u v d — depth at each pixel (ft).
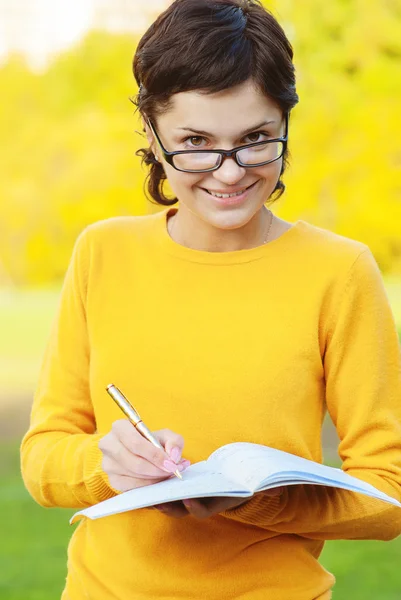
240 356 8.08
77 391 8.76
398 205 65.10
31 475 8.45
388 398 8.23
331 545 22.97
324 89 64.64
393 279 72.13
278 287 8.23
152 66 7.68
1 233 97.60
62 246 96.68
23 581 20.77
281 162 7.97
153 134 8.19
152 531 8.09
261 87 7.55
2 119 91.86
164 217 8.77
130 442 7.23
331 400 8.34
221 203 7.84
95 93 89.30
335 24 65.31
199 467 7.25
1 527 25.64
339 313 8.20
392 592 19.24
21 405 52.85
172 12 7.72
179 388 8.12
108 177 85.46
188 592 7.98
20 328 92.89
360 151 64.28
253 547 8.08
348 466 8.21
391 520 8.11
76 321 8.79
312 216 65.57
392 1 65.31
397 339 8.38
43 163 90.53
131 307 8.46
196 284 8.34
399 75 64.08
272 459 6.95
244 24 7.57
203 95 7.52
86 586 8.28
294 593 8.00
